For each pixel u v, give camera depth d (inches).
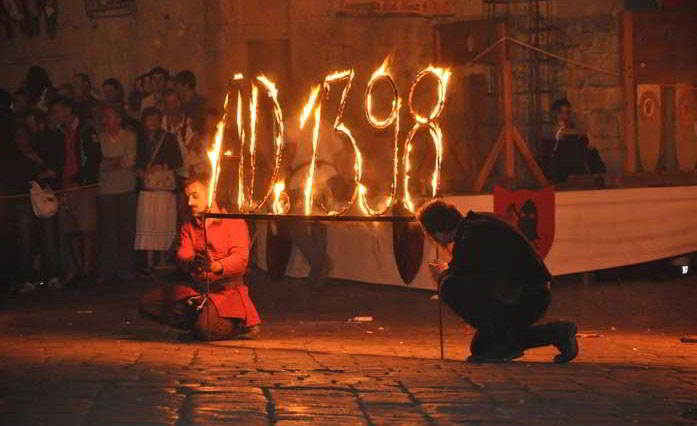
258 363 419.5
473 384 358.0
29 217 911.7
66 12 1040.8
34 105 1039.0
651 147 874.8
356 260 819.4
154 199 884.6
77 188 893.8
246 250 557.9
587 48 1004.6
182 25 1021.2
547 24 1013.2
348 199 834.2
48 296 824.3
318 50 1010.7
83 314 713.0
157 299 550.9
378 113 1000.2
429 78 973.2
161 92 1003.3
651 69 870.4
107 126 898.1
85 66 1039.0
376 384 353.1
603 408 313.1
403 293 799.7
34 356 442.9
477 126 947.3
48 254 904.3
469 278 451.2
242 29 1001.5
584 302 748.6
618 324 656.4
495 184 858.1
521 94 1002.1
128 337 568.4
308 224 807.7
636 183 863.7
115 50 1032.8
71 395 321.1
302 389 339.3
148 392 327.3
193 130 900.0
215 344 529.3
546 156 916.6
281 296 796.6
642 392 343.9
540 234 788.6
